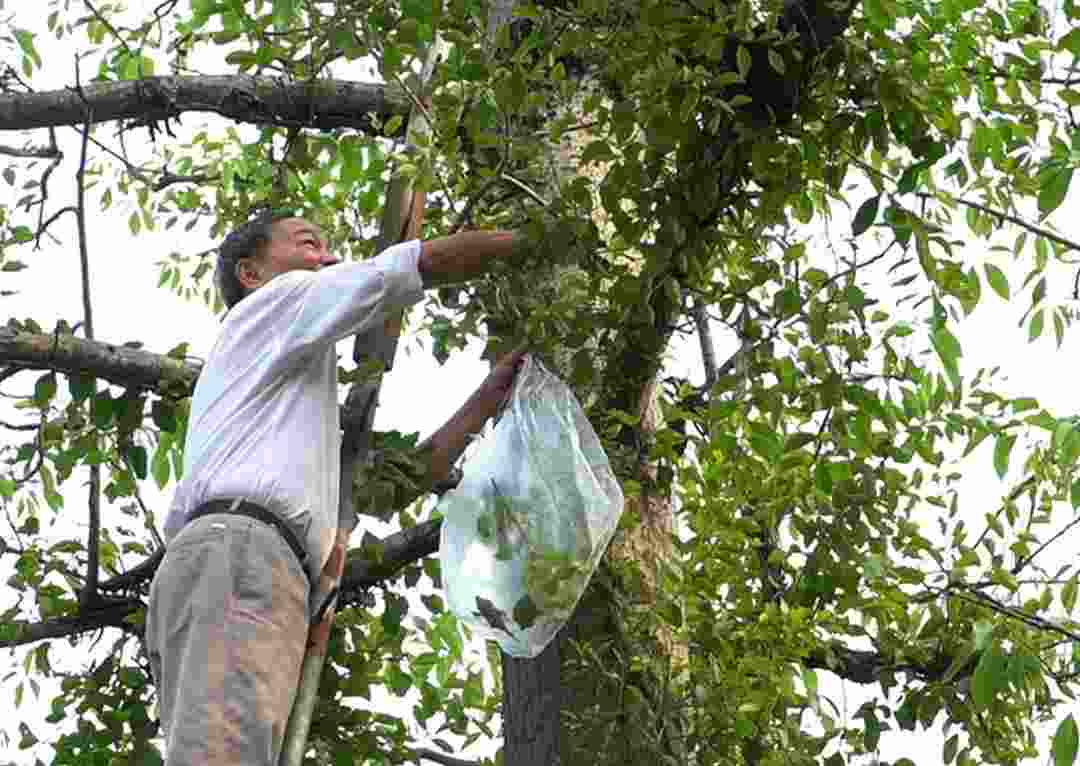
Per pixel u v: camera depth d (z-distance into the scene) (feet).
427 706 23.00
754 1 18.38
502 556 17.02
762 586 21.15
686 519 20.97
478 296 20.30
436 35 19.71
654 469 20.62
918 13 20.97
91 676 22.80
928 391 21.12
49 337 21.27
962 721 22.49
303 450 14.89
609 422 19.83
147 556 23.07
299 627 14.29
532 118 20.24
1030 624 22.21
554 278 18.93
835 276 19.13
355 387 17.04
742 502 20.13
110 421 21.75
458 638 24.84
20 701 23.66
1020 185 21.70
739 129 18.40
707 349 22.58
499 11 20.16
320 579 15.28
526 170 20.03
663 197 18.40
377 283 15.39
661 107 17.98
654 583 20.11
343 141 23.81
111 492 22.98
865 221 19.19
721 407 19.45
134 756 22.35
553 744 19.76
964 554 22.31
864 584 21.34
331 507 14.97
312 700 14.60
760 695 19.60
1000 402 21.72
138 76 26.04
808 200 20.22
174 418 21.71
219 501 14.56
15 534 22.81
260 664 13.78
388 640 22.41
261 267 17.20
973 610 22.56
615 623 19.83
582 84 21.11
